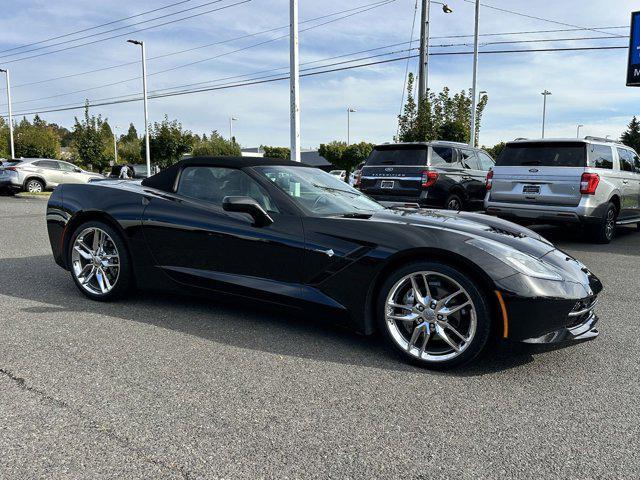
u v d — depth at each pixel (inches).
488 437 92.8
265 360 126.5
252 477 79.2
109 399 103.8
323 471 81.2
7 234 339.0
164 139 1515.7
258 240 145.0
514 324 116.8
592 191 313.9
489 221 158.1
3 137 1669.5
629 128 2393.0
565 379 119.3
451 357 121.3
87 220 176.4
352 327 135.0
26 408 99.3
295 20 462.9
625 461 85.7
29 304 169.9
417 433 93.7
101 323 151.8
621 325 162.2
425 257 125.7
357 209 157.5
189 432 91.9
